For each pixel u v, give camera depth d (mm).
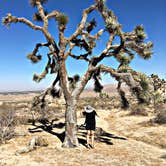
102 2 10203
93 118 10320
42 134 12742
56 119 18797
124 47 10719
